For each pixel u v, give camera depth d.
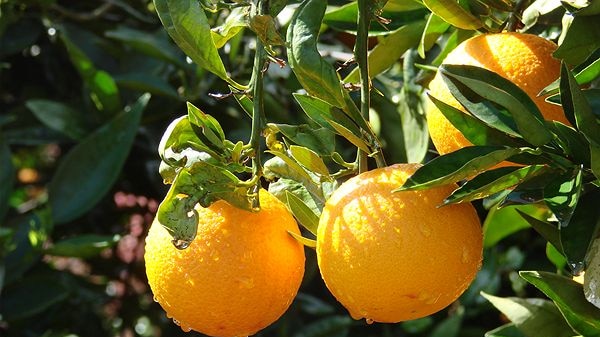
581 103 0.67
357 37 0.70
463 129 0.69
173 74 1.25
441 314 1.32
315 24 0.68
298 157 0.70
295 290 0.71
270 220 0.69
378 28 0.86
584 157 0.68
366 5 0.70
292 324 1.30
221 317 0.69
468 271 0.67
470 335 1.29
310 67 0.68
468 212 0.68
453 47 0.84
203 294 0.68
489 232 1.03
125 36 1.14
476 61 0.72
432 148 0.99
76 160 1.11
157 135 1.27
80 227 1.50
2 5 1.21
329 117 0.72
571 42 0.71
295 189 0.73
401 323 1.33
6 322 1.15
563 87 0.68
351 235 0.66
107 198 1.50
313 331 1.26
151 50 1.15
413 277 0.65
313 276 1.28
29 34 1.28
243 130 1.16
